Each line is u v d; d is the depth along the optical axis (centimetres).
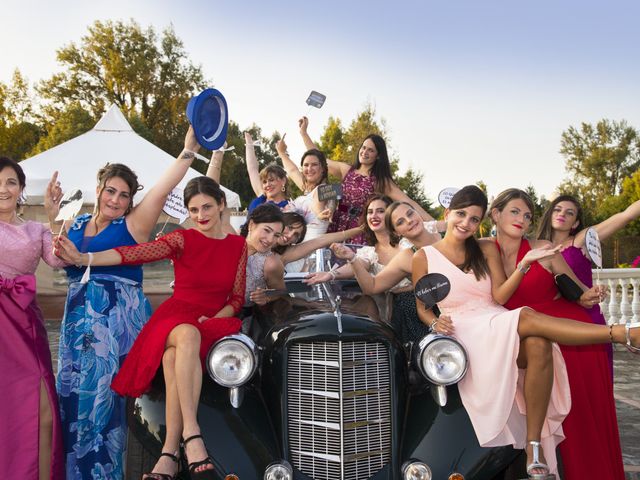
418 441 325
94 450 367
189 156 398
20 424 344
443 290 363
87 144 1305
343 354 329
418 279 385
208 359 328
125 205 392
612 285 1148
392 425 335
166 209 524
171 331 331
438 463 315
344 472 324
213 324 340
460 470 314
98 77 3591
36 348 358
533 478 318
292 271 467
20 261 368
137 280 398
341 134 4275
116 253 357
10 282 358
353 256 408
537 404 337
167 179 397
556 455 373
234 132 4259
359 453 328
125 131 1353
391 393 338
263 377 349
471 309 379
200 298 362
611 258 3027
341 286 445
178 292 365
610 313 1143
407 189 3838
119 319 381
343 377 328
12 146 3397
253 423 327
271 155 4331
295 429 334
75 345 375
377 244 471
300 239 438
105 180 387
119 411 377
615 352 1049
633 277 1142
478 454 320
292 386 337
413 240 436
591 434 370
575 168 6506
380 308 406
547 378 337
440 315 387
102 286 380
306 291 428
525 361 348
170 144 3625
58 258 372
